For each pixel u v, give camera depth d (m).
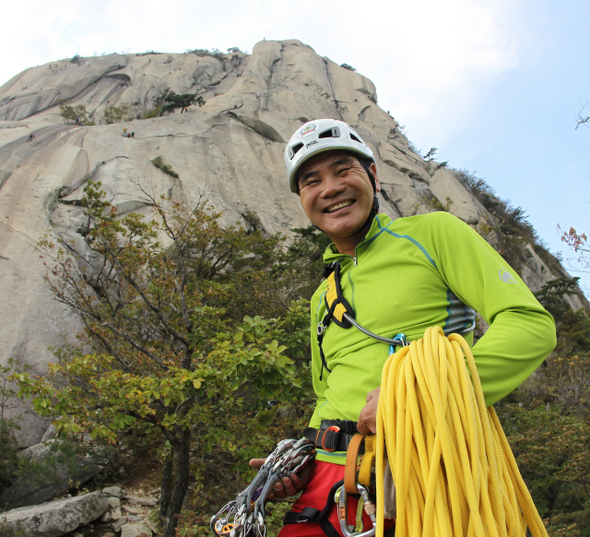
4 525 9.16
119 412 6.38
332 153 1.41
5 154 29.03
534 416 12.10
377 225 1.38
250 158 39.19
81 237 24.28
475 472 0.82
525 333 0.99
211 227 11.64
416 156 52.31
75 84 54.16
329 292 1.41
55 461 11.50
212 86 57.25
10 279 20.50
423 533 0.80
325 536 1.11
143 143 35.44
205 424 7.55
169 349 8.88
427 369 0.90
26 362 18.05
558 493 11.88
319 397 1.60
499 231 44.12
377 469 0.89
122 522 10.47
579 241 7.66
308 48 60.38
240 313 13.67
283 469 1.21
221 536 1.22
